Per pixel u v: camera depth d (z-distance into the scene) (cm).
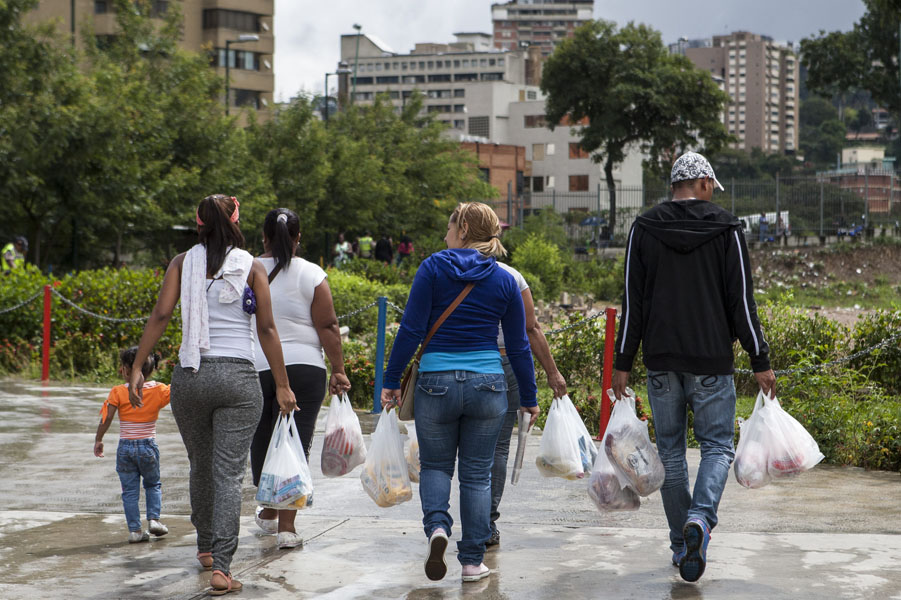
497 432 535
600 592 510
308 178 4288
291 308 613
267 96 8438
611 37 7238
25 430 1065
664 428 553
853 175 5756
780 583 520
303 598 508
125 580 542
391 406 558
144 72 3541
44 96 2848
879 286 4731
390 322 2369
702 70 7206
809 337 1466
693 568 509
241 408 525
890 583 518
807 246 5259
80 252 3125
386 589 522
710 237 534
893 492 777
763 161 18462
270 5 8394
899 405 1134
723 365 539
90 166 2912
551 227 5100
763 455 564
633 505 569
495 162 11381
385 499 560
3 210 2842
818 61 7038
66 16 7075
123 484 631
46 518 693
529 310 594
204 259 526
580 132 7556
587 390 1290
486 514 533
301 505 552
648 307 549
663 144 7144
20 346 1658
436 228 5206
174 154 3394
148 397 632
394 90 19350
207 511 559
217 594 512
